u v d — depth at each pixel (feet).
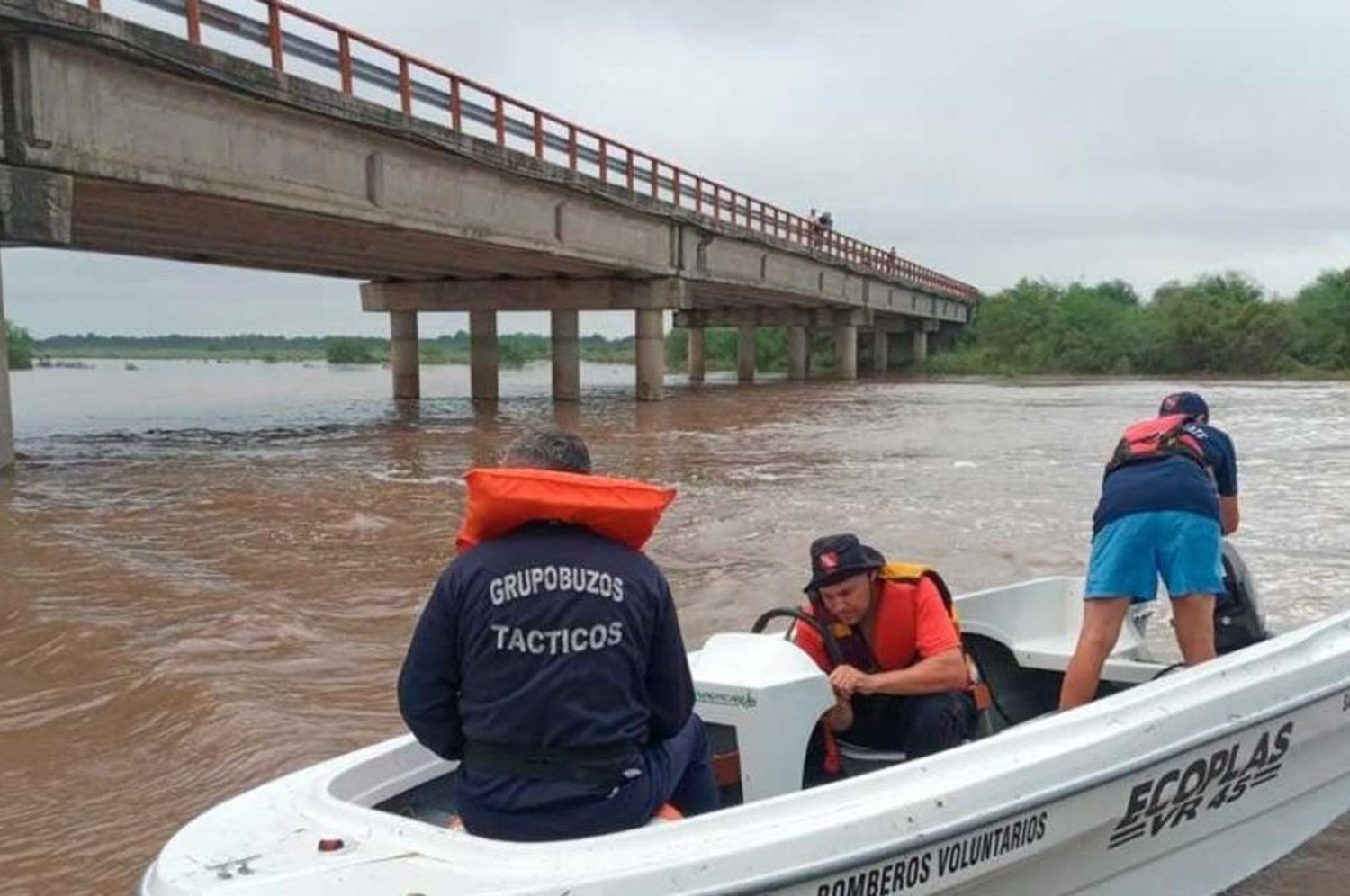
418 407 120.57
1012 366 249.14
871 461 61.41
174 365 487.61
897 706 14.32
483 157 77.82
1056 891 12.12
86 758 18.20
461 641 9.52
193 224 71.10
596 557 9.57
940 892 10.62
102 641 24.47
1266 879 14.60
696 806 10.89
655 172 107.86
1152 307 269.03
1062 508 44.04
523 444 10.28
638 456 64.80
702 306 181.68
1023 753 11.53
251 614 26.66
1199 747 12.90
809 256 150.92
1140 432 16.07
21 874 14.47
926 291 223.30
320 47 62.80
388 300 121.90
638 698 9.78
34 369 384.88
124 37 49.57
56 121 48.29
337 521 41.57
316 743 18.34
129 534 38.70
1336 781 15.78
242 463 62.18
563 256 95.09
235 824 10.09
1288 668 14.37
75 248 84.12
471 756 9.57
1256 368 234.58
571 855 9.11
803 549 35.81
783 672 12.57
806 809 10.11
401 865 9.18
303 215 65.87
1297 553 35.37
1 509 44.47
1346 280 267.39
